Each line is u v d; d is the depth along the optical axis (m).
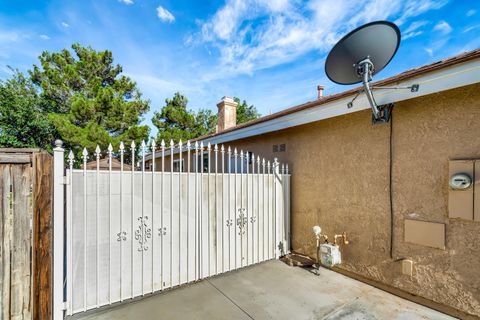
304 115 4.46
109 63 17.67
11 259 2.25
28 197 2.35
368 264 3.78
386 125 3.57
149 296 3.36
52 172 2.60
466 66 2.56
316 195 4.65
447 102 2.94
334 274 4.16
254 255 4.58
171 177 3.62
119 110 14.67
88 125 13.06
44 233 2.39
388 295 3.44
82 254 2.93
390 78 3.31
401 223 3.38
